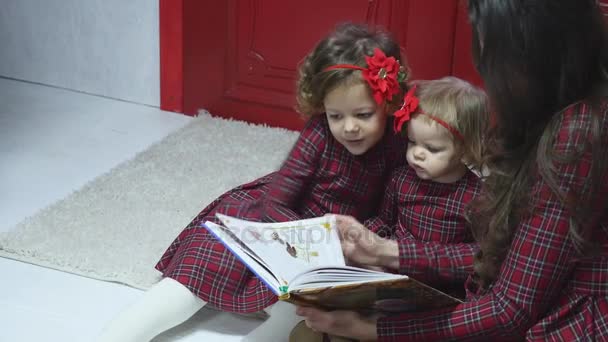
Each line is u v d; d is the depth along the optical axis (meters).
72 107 3.38
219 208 1.97
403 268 1.68
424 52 2.90
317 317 1.52
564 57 1.27
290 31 3.04
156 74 3.35
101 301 2.11
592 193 1.27
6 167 2.84
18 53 3.58
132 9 3.28
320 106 1.79
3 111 3.31
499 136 1.42
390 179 1.87
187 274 1.90
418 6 2.85
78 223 2.44
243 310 1.91
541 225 1.32
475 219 1.55
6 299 2.09
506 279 1.38
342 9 2.95
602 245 1.33
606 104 1.27
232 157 2.91
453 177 1.75
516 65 1.28
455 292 1.72
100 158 2.95
